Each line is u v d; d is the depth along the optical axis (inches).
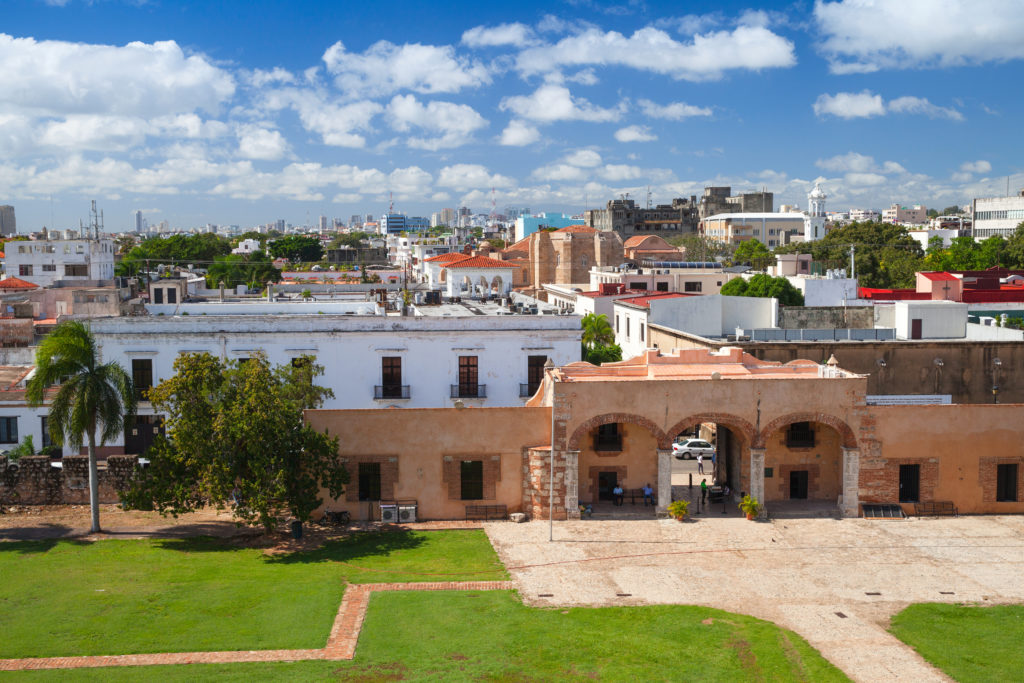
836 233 6599.4
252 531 1546.5
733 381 1630.2
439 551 1440.7
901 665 1043.3
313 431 1514.5
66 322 1549.0
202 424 1439.5
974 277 3897.6
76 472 1676.9
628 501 1712.6
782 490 1729.8
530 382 1995.6
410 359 1964.8
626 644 1091.3
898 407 1640.0
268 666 1015.0
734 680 1003.3
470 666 1029.2
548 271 5880.9
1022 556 1424.7
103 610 1162.6
